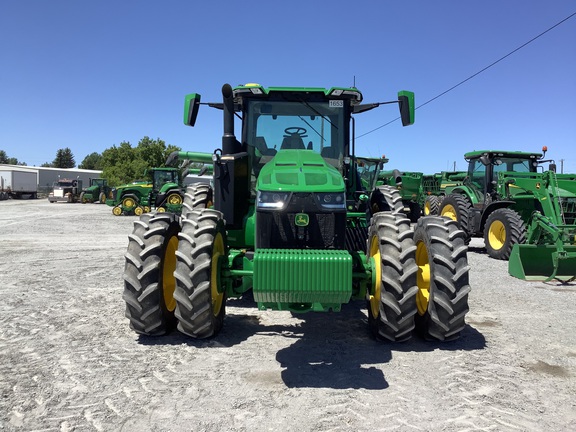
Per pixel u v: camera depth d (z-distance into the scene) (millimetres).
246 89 5453
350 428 2914
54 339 4551
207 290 4277
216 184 4953
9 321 5141
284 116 5680
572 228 8508
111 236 14406
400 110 5520
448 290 4348
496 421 3035
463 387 3559
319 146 5688
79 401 3240
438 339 4535
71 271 8289
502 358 4203
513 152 12320
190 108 5371
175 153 8914
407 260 4250
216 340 4586
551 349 4484
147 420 2990
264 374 3766
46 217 22641
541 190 9758
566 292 7195
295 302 3873
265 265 3754
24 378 3611
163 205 24375
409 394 3420
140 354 4168
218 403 3238
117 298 6258
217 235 4547
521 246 8297
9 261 9414
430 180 21578
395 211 5820
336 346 4473
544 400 3359
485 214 11891
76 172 74688
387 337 4422
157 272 4406
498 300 6605
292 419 3025
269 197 4383
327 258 3748
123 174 50812
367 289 4621
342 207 4355
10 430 2838
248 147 5641
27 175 50500
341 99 5672
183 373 3756
